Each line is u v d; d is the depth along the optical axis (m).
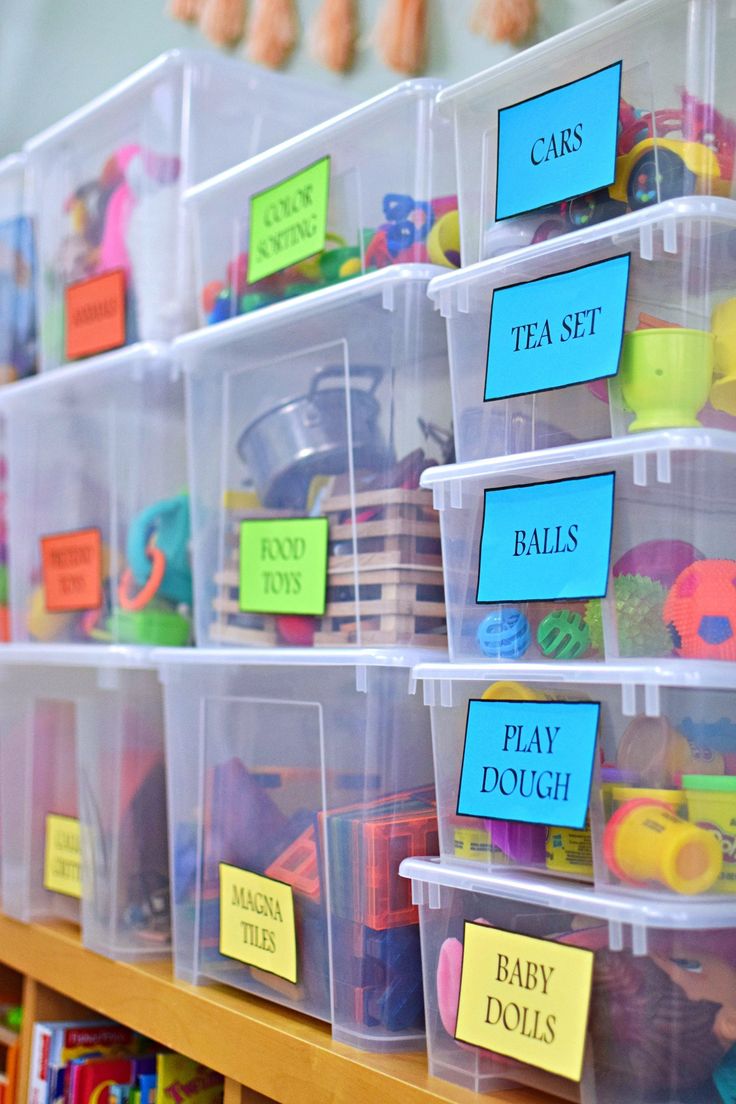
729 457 0.79
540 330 0.85
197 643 1.17
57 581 1.32
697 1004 0.75
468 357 0.92
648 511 0.79
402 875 0.92
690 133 0.79
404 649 0.95
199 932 1.11
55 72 2.07
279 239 1.09
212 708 1.13
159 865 1.21
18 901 1.37
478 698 0.88
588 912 0.77
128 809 1.21
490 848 0.87
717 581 0.77
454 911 0.88
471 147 0.93
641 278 0.81
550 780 0.81
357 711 0.97
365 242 1.03
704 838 0.75
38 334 1.48
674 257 0.79
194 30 1.75
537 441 0.88
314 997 0.98
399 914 0.94
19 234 1.51
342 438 1.02
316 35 1.53
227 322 1.12
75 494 1.32
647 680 0.76
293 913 1.00
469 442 0.92
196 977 1.11
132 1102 1.20
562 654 0.85
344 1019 0.94
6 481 1.50
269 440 1.08
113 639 1.25
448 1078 0.86
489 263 0.89
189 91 1.22
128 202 1.28
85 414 1.31
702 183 0.78
